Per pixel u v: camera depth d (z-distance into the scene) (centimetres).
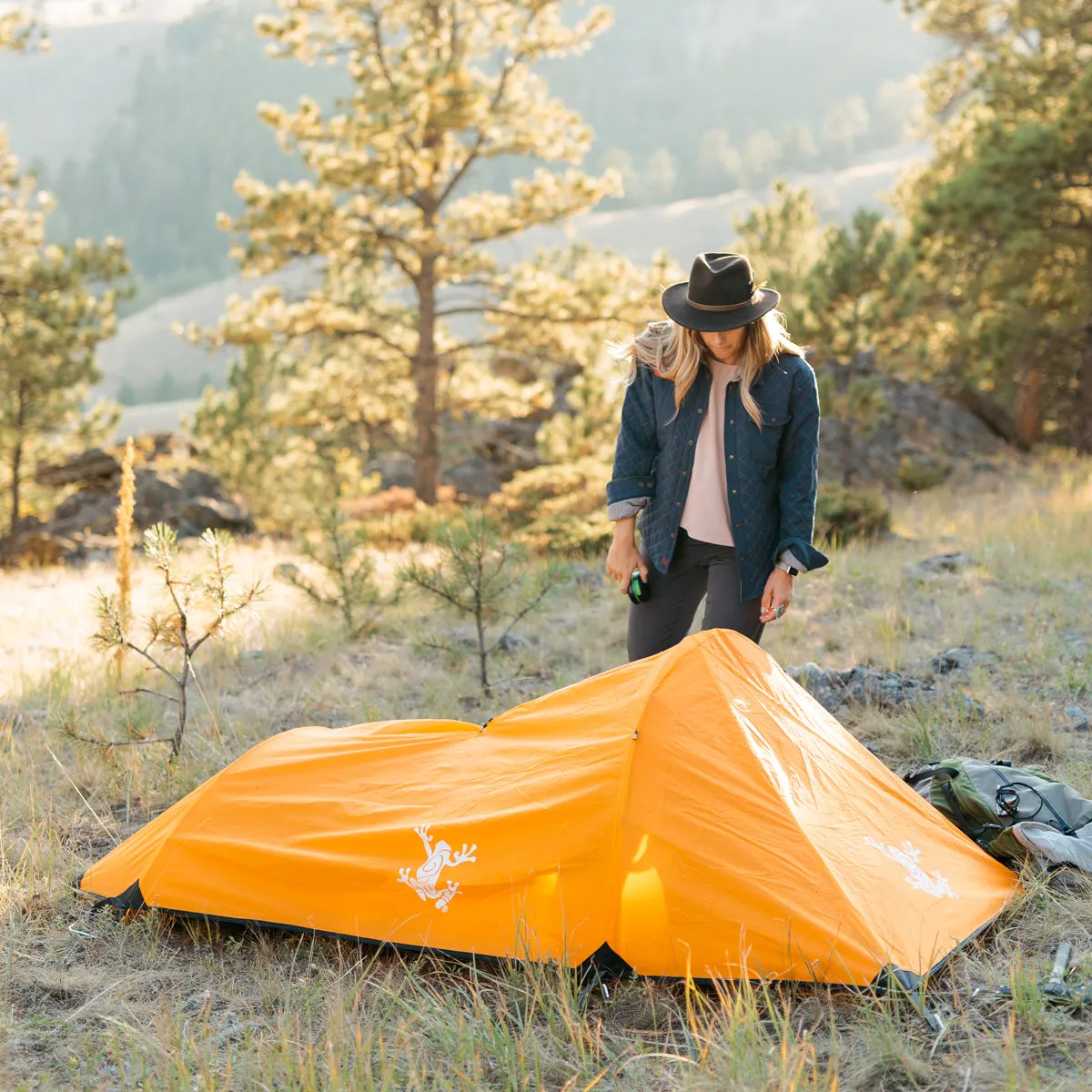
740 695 319
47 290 2000
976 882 316
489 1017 260
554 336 1883
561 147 1889
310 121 1766
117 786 436
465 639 687
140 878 327
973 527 1105
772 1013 253
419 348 1966
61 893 339
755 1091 229
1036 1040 247
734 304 341
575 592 823
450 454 2564
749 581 365
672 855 288
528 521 1508
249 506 2136
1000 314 2012
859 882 286
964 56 2533
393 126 1708
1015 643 605
